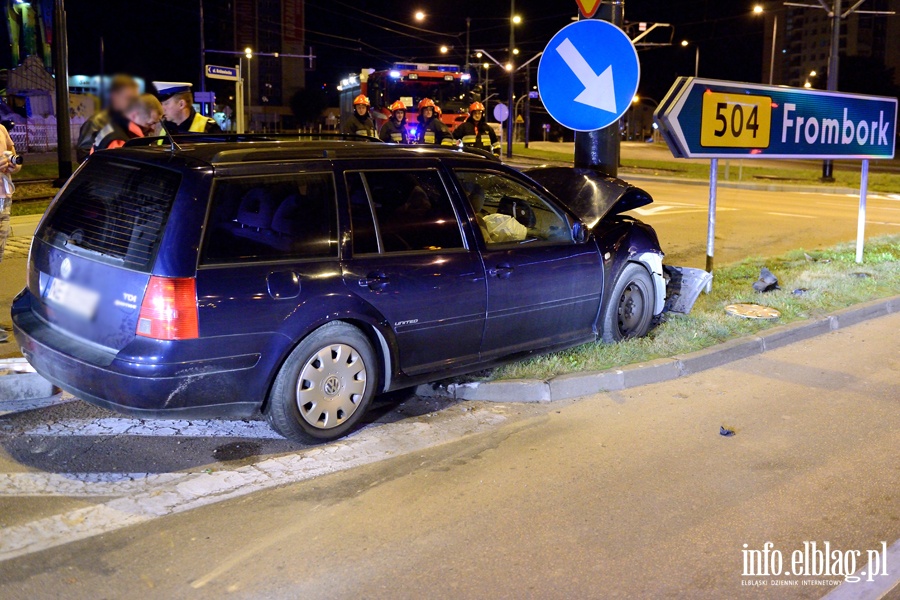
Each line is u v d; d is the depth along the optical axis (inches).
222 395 183.3
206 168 183.5
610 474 188.2
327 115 2674.7
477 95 962.7
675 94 292.4
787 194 994.1
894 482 186.5
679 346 271.6
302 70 4694.9
